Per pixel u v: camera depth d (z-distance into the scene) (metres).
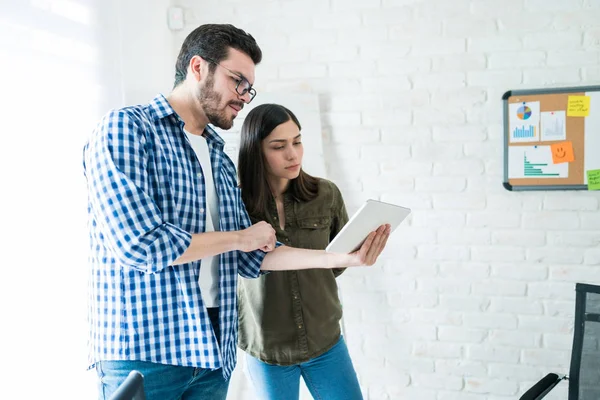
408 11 2.31
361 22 2.36
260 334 1.79
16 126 1.66
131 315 1.31
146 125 1.33
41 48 1.77
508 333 2.34
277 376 1.80
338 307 1.90
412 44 2.32
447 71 2.30
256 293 1.79
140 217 1.22
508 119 2.25
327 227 1.87
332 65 2.39
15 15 1.66
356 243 1.54
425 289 2.40
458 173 2.33
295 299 1.78
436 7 2.28
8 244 1.62
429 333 2.41
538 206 2.27
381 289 2.44
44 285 1.76
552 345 2.30
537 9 2.20
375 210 1.41
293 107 2.38
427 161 2.35
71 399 1.87
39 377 1.73
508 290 2.32
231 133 2.43
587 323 1.77
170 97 1.47
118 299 1.32
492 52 2.25
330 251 1.48
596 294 1.76
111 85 2.13
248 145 1.78
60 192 1.84
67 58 1.89
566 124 2.19
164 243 1.23
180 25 2.47
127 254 1.21
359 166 2.40
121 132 1.26
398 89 2.35
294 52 2.42
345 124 2.40
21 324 1.66
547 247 2.28
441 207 2.35
